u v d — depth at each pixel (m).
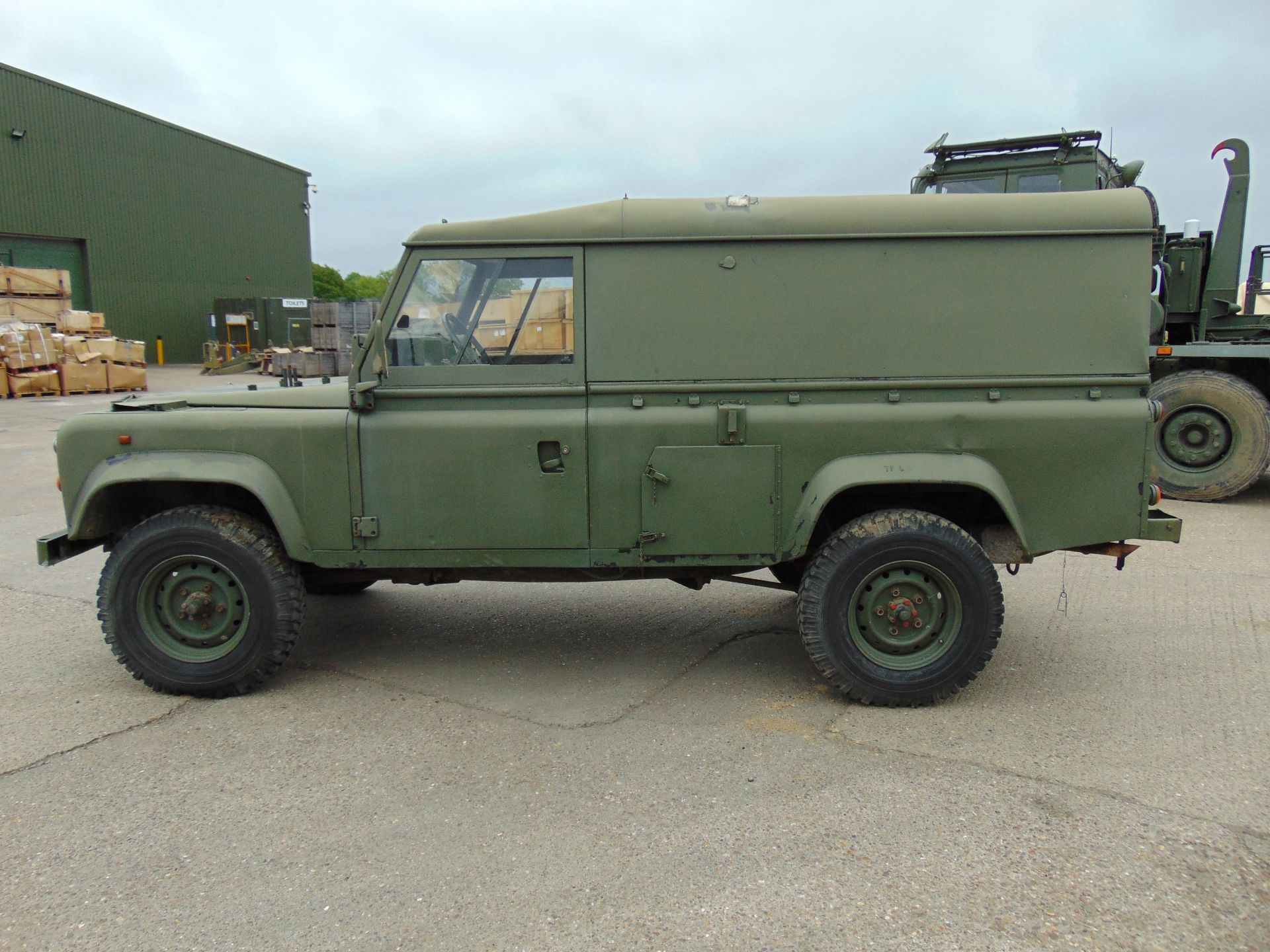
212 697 4.19
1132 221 3.87
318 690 4.28
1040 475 3.96
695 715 3.96
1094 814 3.08
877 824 3.04
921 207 3.94
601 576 4.31
